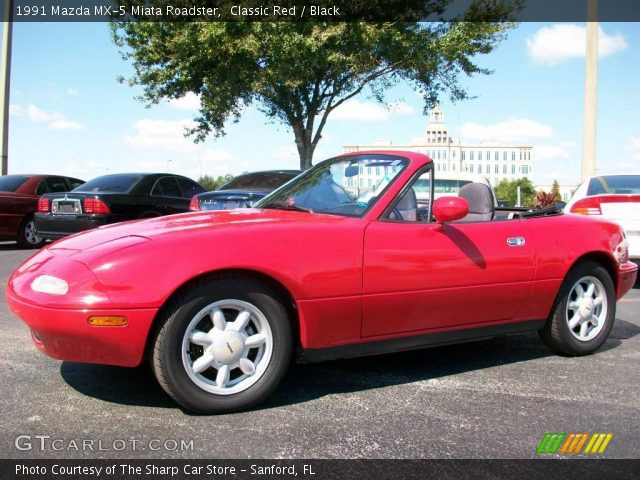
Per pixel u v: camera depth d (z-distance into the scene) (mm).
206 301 2910
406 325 3465
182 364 2879
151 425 2857
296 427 2873
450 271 3523
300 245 3113
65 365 3766
